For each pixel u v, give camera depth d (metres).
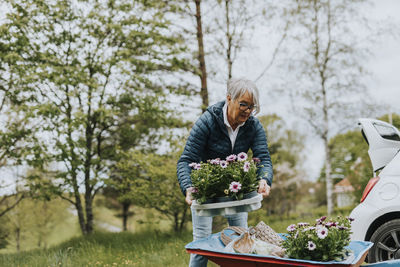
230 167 2.80
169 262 6.58
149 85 13.95
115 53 14.10
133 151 13.17
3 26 12.96
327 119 20.73
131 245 10.05
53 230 28.80
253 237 2.88
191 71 12.89
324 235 2.38
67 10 14.29
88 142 14.55
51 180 14.47
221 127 3.06
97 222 26.78
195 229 3.21
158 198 11.66
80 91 13.48
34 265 7.49
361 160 18.55
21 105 12.98
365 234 3.97
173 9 12.30
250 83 2.89
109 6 14.50
